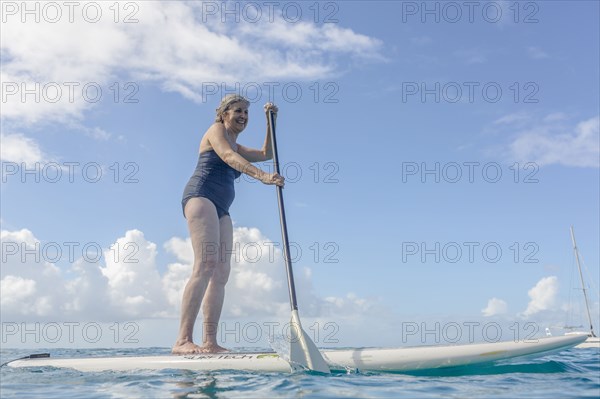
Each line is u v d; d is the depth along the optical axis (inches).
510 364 212.2
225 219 254.2
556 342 205.8
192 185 247.1
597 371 204.7
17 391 161.9
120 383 173.8
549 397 143.6
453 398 142.5
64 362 220.7
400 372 194.5
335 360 201.2
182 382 173.0
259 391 154.4
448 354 194.4
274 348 207.0
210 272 237.9
